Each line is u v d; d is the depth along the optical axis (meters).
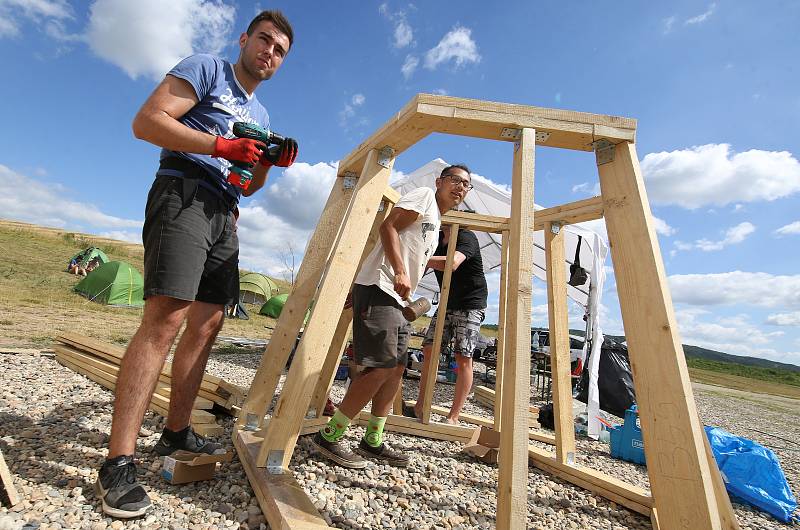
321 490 2.15
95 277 11.41
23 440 2.25
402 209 2.42
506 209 7.75
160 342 1.77
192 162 1.89
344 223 2.09
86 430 2.52
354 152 2.45
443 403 5.61
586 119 1.78
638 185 1.76
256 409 2.54
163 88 1.76
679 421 1.56
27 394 3.13
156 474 2.01
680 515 1.52
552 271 3.13
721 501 1.76
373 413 2.72
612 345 6.89
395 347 2.38
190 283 1.79
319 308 2.00
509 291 1.58
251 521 1.71
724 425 7.55
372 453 2.73
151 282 1.73
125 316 9.17
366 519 1.95
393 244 2.33
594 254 4.89
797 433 7.85
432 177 7.57
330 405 3.45
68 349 4.41
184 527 1.62
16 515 1.52
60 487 1.79
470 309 3.91
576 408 5.49
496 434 3.08
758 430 7.51
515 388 1.46
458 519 2.10
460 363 3.89
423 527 1.96
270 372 2.59
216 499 1.86
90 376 3.81
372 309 2.37
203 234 1.87
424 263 2.53
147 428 2.61
